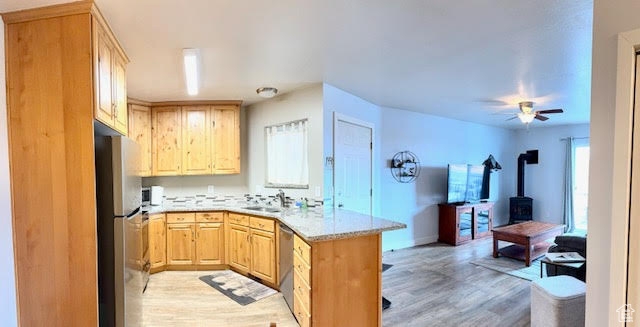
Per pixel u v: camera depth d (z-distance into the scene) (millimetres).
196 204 4379
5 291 1726
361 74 3146
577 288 2352
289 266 2795
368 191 4406
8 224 1758
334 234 2229
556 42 2367
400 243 5168
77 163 1780
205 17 1929
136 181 2371
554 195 6730
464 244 5449
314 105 3555
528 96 4086
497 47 2467
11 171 1777
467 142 6309
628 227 1229
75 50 1771
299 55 2611
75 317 1802
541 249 4781
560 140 6656
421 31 2174
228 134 4332
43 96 1781
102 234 1966
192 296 3152
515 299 3146
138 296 2383
